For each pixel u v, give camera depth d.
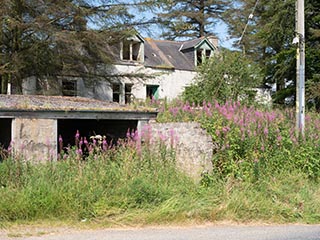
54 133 11.96
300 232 8.09
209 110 13.57
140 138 12.01
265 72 27.92
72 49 20.16
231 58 22.14
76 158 10.02
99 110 12.62
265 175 11.05
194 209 8.80
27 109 11.45
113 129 15.42
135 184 9.08
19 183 8.82
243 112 14.34
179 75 29.12
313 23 24.59
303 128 13.03
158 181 9.72
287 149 12.08
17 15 18.66
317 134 13.34
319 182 11.55
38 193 8.33
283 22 24.91
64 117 12.14
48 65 20.06
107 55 21.72
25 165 9.58
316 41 24.80
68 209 8.23
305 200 9.96
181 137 11.70
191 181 10.34
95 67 21.66
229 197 9.48
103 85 24.59
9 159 9.54
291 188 10.66
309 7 23.91
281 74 26.19
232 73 21.75
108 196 8.76
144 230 7.88
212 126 11.75
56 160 10.53
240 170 10.91
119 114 13.09
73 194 8.52
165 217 8.48
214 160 11.09
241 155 11.41
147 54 29.06
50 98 14.58
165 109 15.62
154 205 8.81
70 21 20.14
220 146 11.31
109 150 10.93
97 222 8.14
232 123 12.07
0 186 8.84
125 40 22.16
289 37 25.17
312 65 24.55
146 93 27.77
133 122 14.27
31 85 21.50
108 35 20.77
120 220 8.24
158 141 11.70
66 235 7.35
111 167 9.80
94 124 16.19
